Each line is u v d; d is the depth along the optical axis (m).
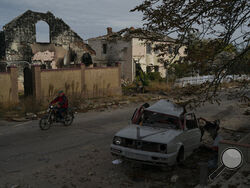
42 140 9.16
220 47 5.30
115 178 6.07
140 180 5.99
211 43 5.33
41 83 16.09
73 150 8.12
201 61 5.22
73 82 18.20
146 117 7.49
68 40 27.20
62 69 17.39
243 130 11.15
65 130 10.73
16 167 6.59
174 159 6.19
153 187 5.62
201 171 5.11
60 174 6.22
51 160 7.16
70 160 7.20
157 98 20.83
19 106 14.63
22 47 24.64
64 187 5.54
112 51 33.41
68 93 17.73
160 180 6.00
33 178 5.95
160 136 6.33
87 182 5.82
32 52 25.11
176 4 5.45
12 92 15.23
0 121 12.12
